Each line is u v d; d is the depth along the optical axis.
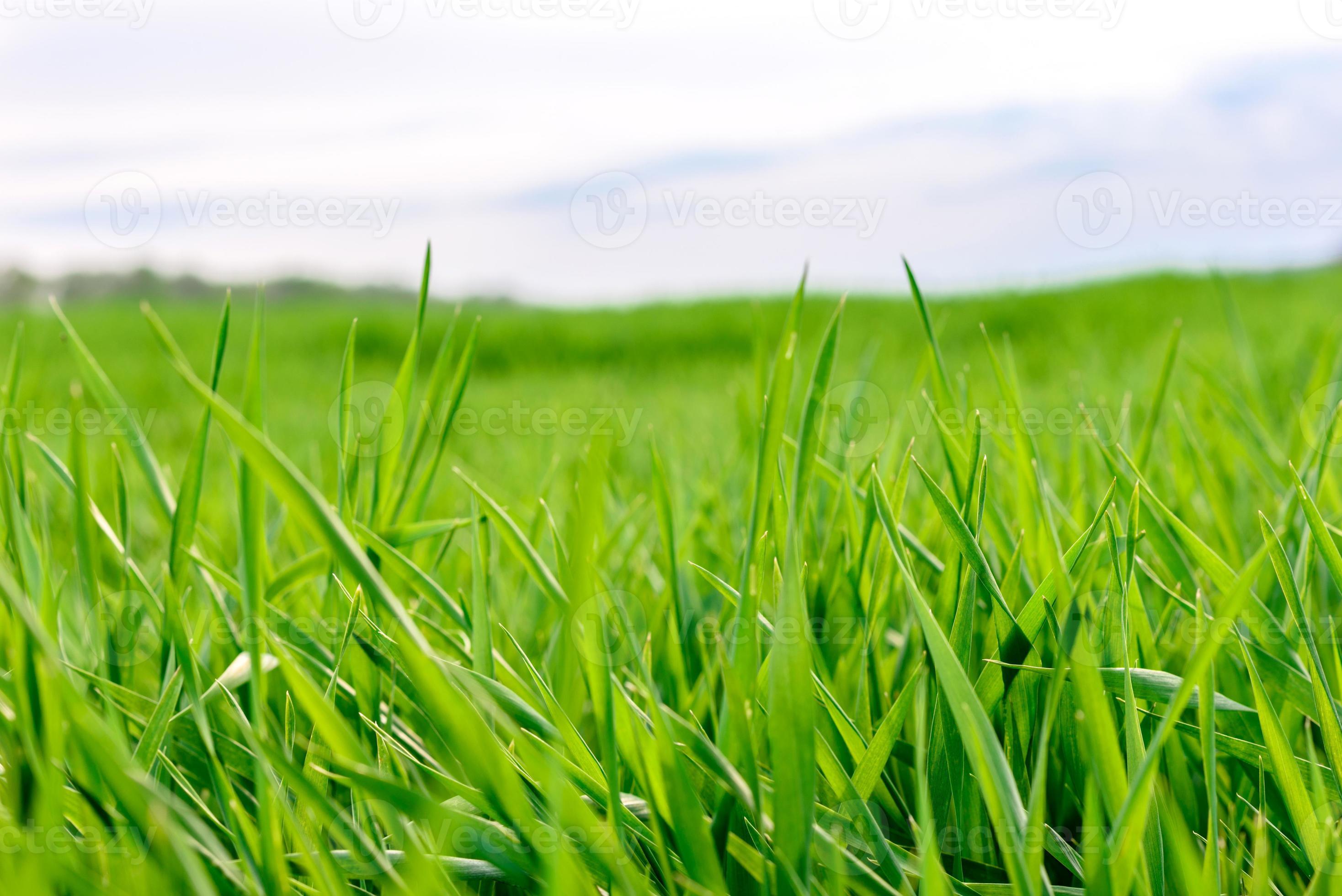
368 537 0.69
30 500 0.73
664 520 0.71
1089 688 0.55
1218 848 0.56
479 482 1.42
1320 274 6.68
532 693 0.64
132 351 5.39
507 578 1.04
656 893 0.58
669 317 6.95
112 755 0.52
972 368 3.30
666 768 0.56
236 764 0.64
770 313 6.59
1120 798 0.55
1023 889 0.54
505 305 7.51
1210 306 5.44
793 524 0.56
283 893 0.56
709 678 0.67
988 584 0.63
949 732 0.61
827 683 0.68
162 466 1.05
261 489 0.57
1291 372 2.29
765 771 0.63
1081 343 4.08
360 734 0.66
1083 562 0.72
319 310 7.38
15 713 0.59
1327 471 0.87
